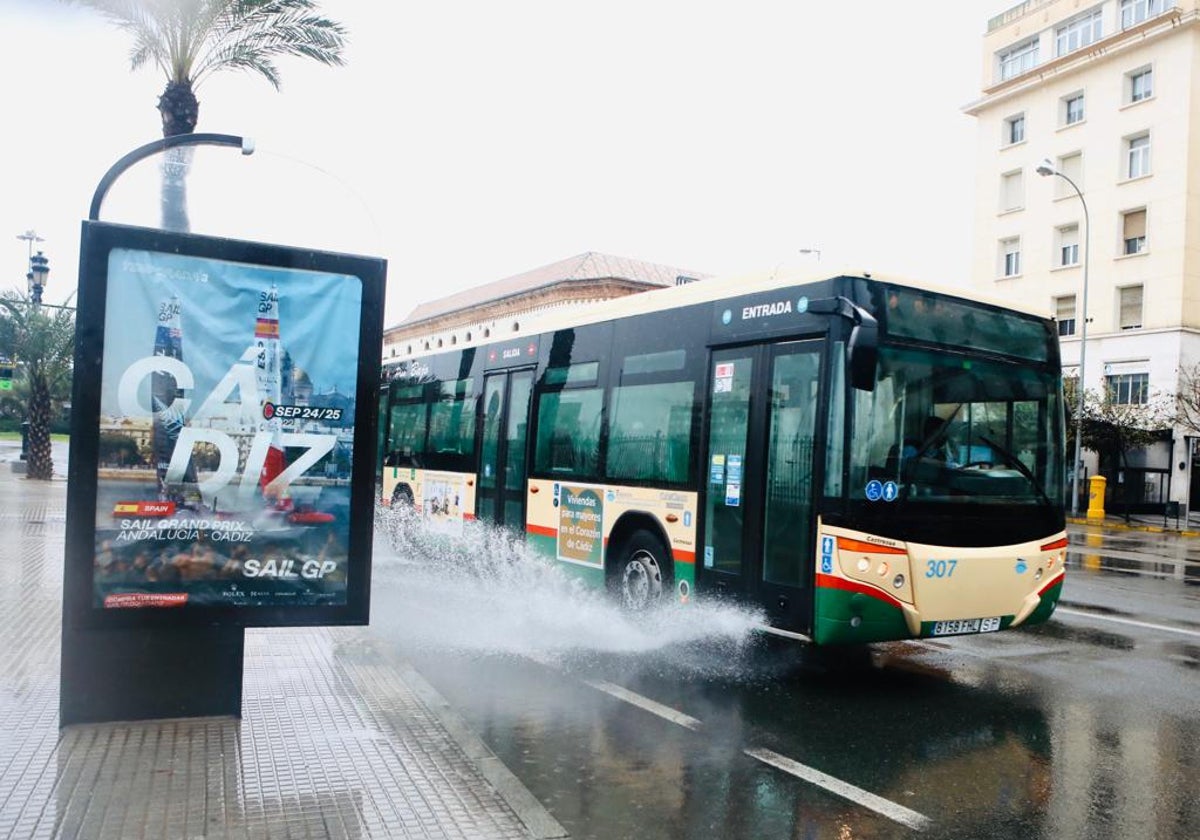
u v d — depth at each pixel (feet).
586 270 146.41
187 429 17.38
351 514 18.39
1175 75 124.47
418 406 46.21
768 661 26.96
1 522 54.13
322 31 46.65
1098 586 46.39
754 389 25.48
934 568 22.94
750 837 14.71
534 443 35.76
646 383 29.94
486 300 157.69
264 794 14.88
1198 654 28.91
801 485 23.50
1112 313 130.82
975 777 17.74
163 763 15.93
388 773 15.99
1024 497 24.94
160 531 17.28
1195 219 123.44
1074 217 137.08
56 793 14.52
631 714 21.13
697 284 28.94
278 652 24.14
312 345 18.12
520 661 25.85
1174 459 127.13
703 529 26.84
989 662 27.55
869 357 21.90
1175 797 16.87
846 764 18.30
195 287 17.39
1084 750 19.44
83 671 17.49
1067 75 138.10
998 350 25.20
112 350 16.93
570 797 16.08
